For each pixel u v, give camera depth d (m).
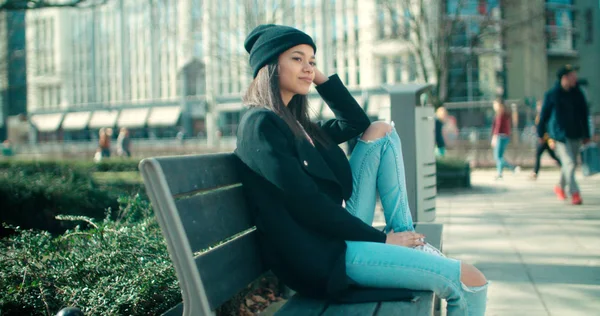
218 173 2.17
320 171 2.35
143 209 3.79
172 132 61.19
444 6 21.08
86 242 3.08
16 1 8.59
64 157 28.95
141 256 2.89
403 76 44.94
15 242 3.05
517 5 23.16
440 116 16.08
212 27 27.44
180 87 61.38
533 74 41.19
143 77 64.31
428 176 4.63
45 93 70.06
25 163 12.03
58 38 67.81
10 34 19.11
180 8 28.02
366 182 2.83
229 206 2.20
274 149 2.17
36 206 5.69
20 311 2.71
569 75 8.32
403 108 4.52
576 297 3.96
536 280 4.43
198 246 1.89
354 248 2.24
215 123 51.94
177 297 2.82
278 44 2.46
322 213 2.18
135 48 64.50
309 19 34.75
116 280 2.64
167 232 1.76
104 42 66.50
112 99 66.44
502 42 24.98
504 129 14.18
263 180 2.29
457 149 18.28
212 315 1.89
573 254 5.30
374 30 28.23
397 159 2.83
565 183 9.23
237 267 2.15
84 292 2.61
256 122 2.23
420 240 2.44
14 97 64.12
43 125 69.75
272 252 2.32
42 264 2.83
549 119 8.72
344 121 2.95
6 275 2.77
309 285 2.21
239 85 56.56
